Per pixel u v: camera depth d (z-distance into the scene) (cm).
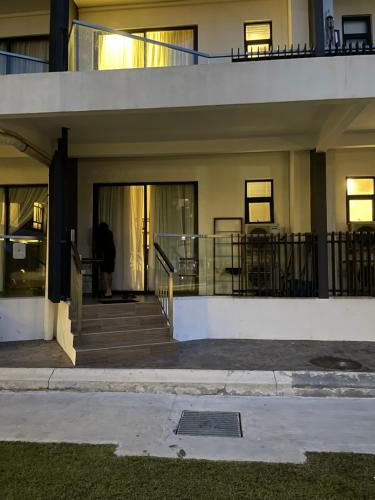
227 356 667
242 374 571
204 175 966
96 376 573
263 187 961
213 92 616
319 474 337
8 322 800
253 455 373
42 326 818
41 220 889
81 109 632
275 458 366
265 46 918
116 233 988
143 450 383
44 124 731
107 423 448
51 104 636
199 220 966
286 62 607
